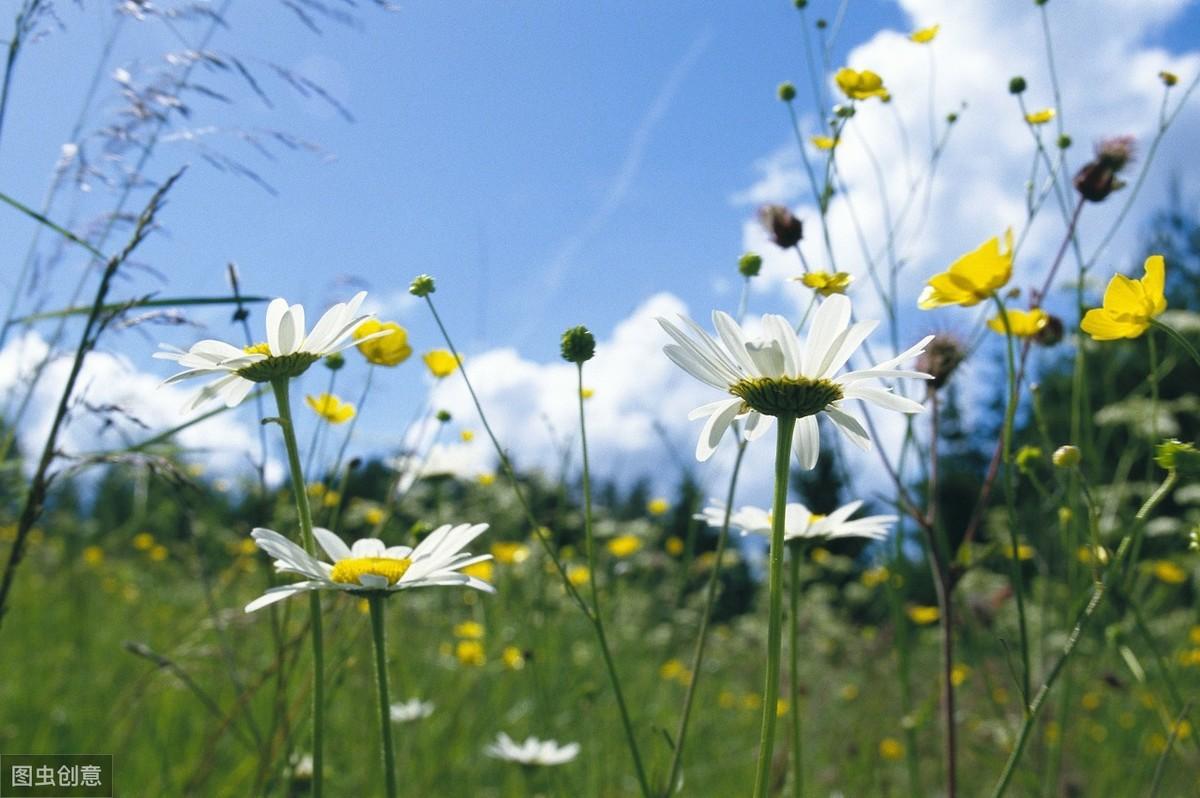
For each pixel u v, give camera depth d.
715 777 0.73
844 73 0.45
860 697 0.83
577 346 0.30
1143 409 0.63
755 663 1.02
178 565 1.08
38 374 0.40
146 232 0.34
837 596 1.14
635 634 0.85
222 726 0.42
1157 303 0.28
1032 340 0.41
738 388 0.25
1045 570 0.51
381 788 0.52
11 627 0.77
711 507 0.35
